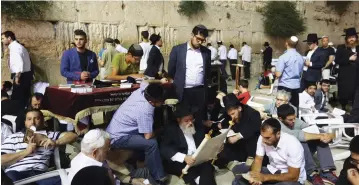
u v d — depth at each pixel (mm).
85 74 4609
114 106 4293
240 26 14984
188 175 3873
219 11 13922
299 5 17250
